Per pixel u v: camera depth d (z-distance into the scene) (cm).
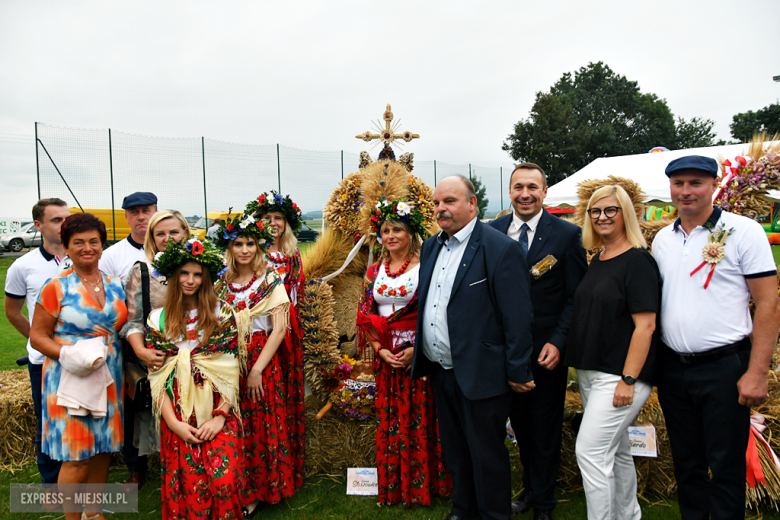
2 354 630
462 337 249
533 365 273
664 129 4138
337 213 413
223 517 247
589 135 3431
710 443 226
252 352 289
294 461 318
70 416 250
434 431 298
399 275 296
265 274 299
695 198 227
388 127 417
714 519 228
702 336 225
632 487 257
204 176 1425
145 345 268
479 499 254
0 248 2006
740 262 221
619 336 235
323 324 365
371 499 310
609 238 249
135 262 307
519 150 3450
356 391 339
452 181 257
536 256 279
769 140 324
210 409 256
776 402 313
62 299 254
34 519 293
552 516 278
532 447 277
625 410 233
